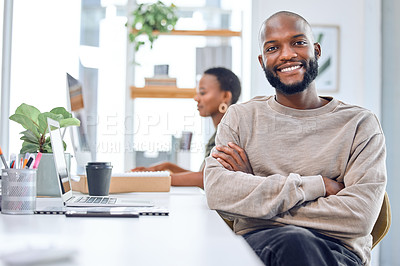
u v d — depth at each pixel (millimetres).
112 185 1784
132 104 3836
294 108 1729
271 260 1221
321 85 3789
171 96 3689
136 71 3908
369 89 3709
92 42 3924
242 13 3863
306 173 1620
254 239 1319
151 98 3732
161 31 3625
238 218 1600
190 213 1210
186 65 3863
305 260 1183
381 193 1470
